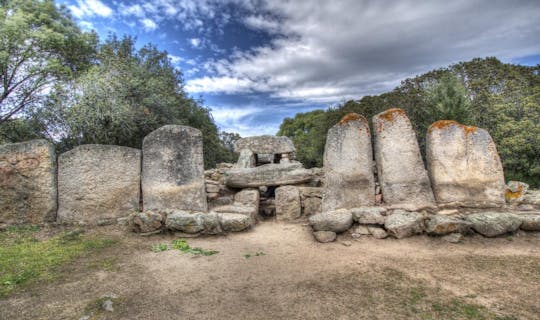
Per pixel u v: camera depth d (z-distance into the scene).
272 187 8.19
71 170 5.91
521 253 4.01
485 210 5.23
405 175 5.73
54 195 5.79
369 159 5.93
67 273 3.60
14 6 10.91
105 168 6.03
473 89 14.42
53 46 11.07
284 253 4.35
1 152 5.58
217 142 17.48
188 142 6.39
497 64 15.67
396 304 2.77
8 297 2.97
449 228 4.57
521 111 11.91
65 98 9.81
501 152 10.59
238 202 6.66
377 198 5.84
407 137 5.88
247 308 2.76
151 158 6.26
